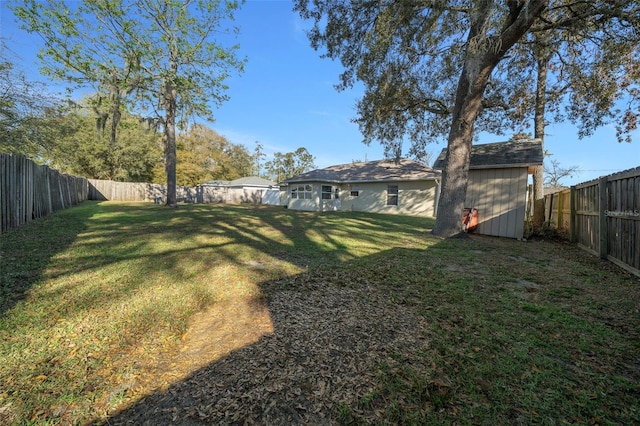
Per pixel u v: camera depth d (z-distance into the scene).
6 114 9.57
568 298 3.36
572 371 2.00
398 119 9.77
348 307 3.03
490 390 1.79
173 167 14.19
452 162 7.84
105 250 4.91
